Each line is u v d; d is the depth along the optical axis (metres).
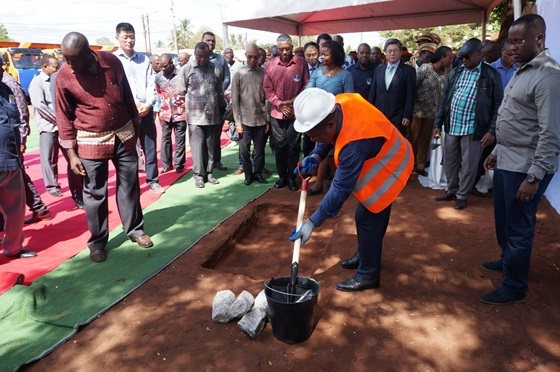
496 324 2.95
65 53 3.52
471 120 4.92
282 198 5.90
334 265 3.92
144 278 3.73
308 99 2.74
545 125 2.74
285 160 6.29
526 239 3.06
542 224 4.66
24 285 3.60
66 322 3.13
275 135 6.11
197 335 2.93
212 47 7.45
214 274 3.77
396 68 6.06
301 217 3.03
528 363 2.58
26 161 9.26
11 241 4.19
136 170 4.32
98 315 3.18
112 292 3.53
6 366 2.69
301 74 5.78
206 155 6.60
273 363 2.64
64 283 3.71
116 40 6.12
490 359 2.63
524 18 2.81
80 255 4.27
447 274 3.64
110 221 5.17
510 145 3.04
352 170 2.79
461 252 4.04
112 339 2.92
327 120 2.77
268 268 4.28
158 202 5.86
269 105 6.42
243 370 2.59
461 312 3.11
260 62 8.28
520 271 3.12
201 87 6.22
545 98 2.73
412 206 5.41
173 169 7.71
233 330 2.97
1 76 3.97
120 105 4.03
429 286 3.47
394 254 4.03
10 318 3.18
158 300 3.38
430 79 6.68
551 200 5.16
